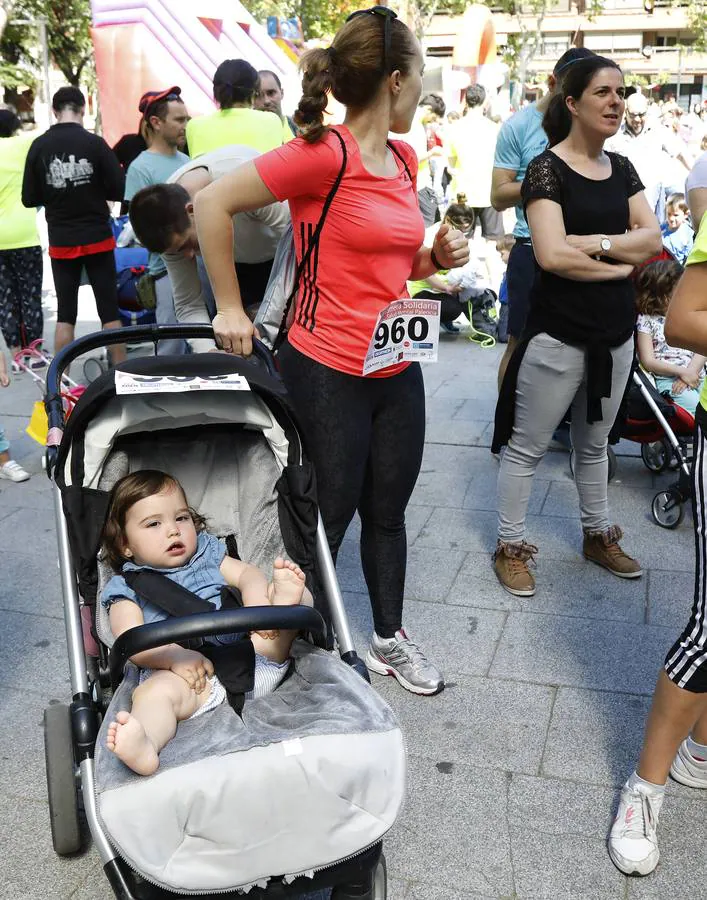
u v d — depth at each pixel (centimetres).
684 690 257
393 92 277
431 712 339
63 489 274
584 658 370
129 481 277
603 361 390
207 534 291
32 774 309
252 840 205
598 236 376
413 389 315
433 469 569
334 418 296
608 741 321
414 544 474
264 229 394
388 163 288
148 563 274
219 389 273
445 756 315
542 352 395
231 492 306
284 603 258
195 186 414
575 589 425
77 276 708
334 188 274
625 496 526
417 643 383
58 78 3519
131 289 784
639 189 400
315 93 267
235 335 295
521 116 526
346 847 210
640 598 416
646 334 516
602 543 439
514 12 3962
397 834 280
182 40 1211
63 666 373
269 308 309
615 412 414
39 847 278
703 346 245
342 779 208
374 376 300
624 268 379
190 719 231
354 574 443
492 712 338
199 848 204
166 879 202
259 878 208
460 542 475
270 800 205
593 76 366
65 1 2445
